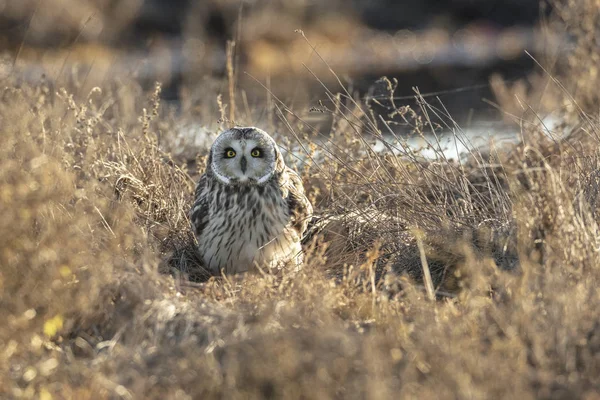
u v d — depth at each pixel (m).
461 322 9.49
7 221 9.55
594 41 19.12
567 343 9.04
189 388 8.62
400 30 56.47
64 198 11.06
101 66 31.86
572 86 18.81
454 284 11.94
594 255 10.81
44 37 40.12
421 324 9.56
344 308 10.71
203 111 19.06
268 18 48.88
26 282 9.54
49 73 19.11
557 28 23.88
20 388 8.92
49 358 9.29
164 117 19.25
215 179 12.89
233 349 9.06
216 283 11.66
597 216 11.98
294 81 34.94
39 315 9.62
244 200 12.67
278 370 8.42
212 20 47.16
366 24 56.59
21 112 12.53
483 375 8.33
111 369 9.00
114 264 10.94
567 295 9.54
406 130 20.31
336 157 14.02
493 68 42.84
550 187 11.11
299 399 8.25
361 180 14.19
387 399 8.01
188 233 13.83
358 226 13.50
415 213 13.10
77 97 16.95
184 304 10.38
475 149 14.50
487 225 12.59
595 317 9.56
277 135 16.45
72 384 8.91
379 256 12.74
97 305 10.20
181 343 9.50
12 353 9.17
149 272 10.66
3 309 9.36
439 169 14.34
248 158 12.55
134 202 13.66
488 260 11.18
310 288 10.68
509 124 21.36
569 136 15.88
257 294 10.93
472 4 60.62
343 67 43.38
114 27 43.62
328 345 8.81
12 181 10.09
